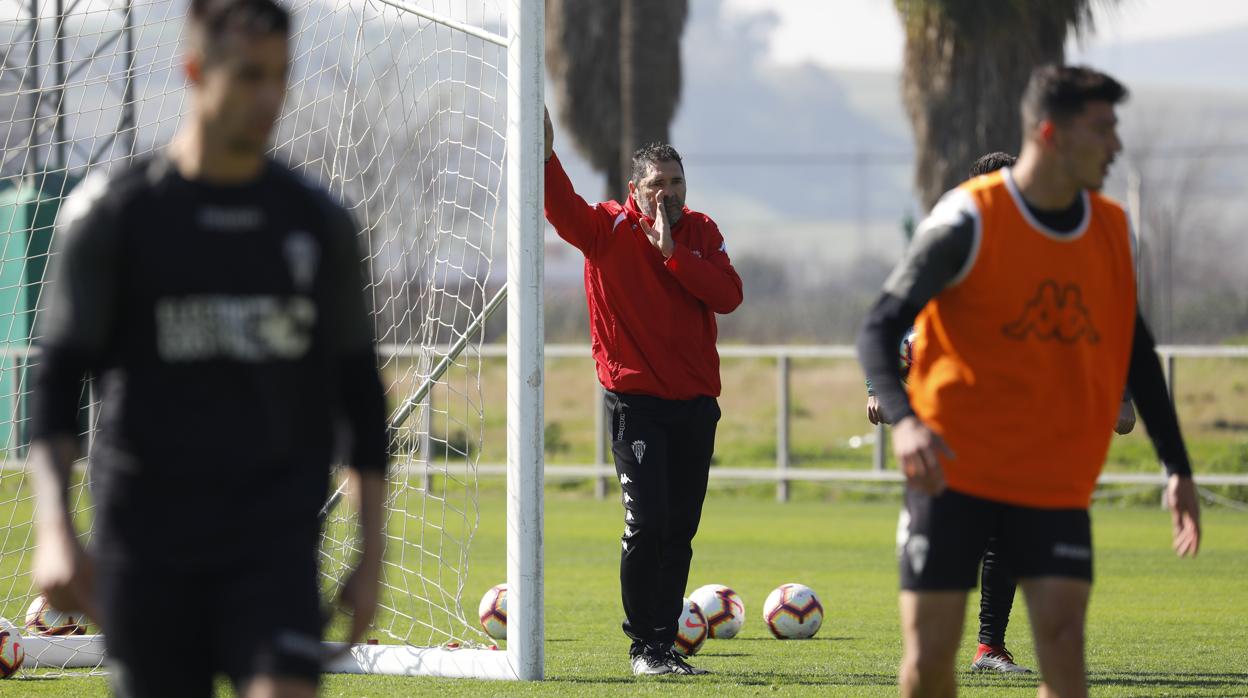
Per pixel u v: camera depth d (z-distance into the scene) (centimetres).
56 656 2419
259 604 955
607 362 2228
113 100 3169
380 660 2288
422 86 2564
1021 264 1292
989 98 6719
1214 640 2698
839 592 3594
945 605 1315
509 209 2153
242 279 975
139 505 973
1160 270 16038
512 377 2169
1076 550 1306
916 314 1298
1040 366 1302
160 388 971
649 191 2198
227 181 985
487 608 2572
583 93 8638
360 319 1034
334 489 2592
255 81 946
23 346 3262
